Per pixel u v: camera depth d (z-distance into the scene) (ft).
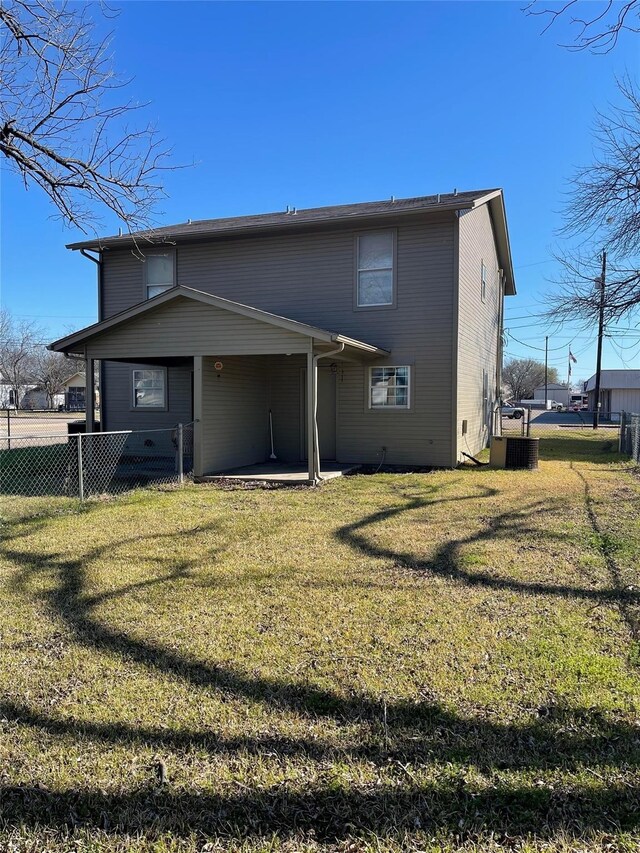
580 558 17.37
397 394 39.34
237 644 11.57
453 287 37.37
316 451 32.65
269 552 18.20
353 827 6.77
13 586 15.11
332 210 47.42
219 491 30.01
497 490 29.86
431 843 6.52
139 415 46.06
